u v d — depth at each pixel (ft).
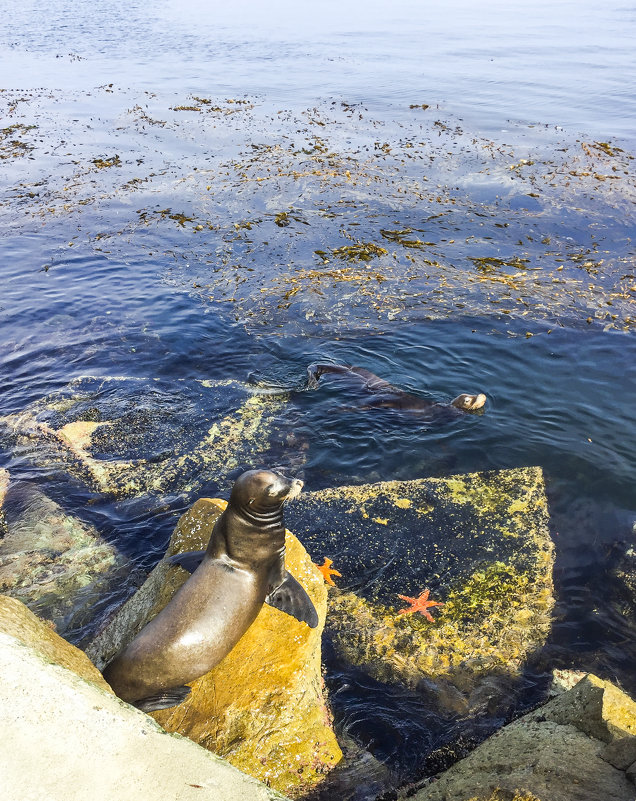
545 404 16.75
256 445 15.52
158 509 13.61
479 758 8.38
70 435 15.79
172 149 37.86
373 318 20.95
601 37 73.72
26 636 7.29
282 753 8.71
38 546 12.57
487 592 11.47
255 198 30.78
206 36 76.79
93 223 28.55
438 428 15.98
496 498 13.67
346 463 14.93
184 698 8.72
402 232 26.91
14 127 41.50
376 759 9.04
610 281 22.82
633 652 10.42
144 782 5.89
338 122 41.96
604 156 35.06
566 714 8.63
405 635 10.69
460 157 35.42
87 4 105.50
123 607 10.56
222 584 8.74
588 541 12.53
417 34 77.15
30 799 5.52
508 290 22.35
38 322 20.90
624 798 6.73
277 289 22.88
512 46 68.33
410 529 12.90
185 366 18.67
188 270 24.48
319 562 12.15
